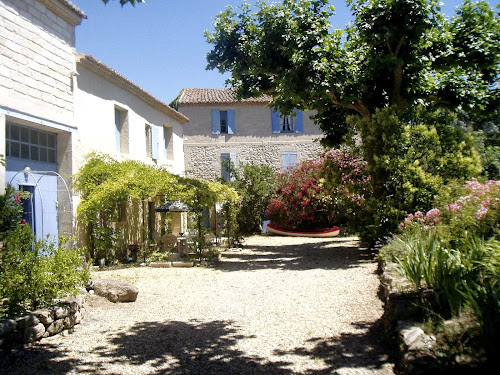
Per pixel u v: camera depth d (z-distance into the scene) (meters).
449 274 4.05
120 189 9.82
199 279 8.48
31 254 4.78
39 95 8.59
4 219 5.26
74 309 5.16
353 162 12.25
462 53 10.40
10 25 7.84
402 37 9.65
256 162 21.69
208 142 21.59
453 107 11.58
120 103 12.34
